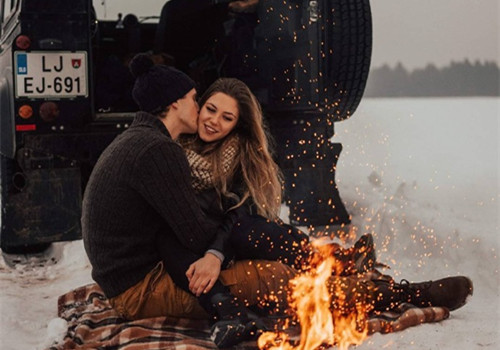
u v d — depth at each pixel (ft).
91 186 9.80
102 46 19.17
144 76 10.05
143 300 9.96
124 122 15.06
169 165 9.46
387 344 9.70
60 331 10.19
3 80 15.78
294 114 16.80
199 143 10.97
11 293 13.09
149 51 19.40
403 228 15.97
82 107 14.66
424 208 17.49
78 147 14.85
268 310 10.37
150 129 9.86
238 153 10.74
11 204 14.88
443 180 22.99
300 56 15.96
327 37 16.15
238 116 10.67
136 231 9.75
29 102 14.40
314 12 15.78
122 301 10.00
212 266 9.60
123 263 9.79
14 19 15.02
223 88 10.61
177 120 10.23
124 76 17.30
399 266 14.17
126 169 9.48
